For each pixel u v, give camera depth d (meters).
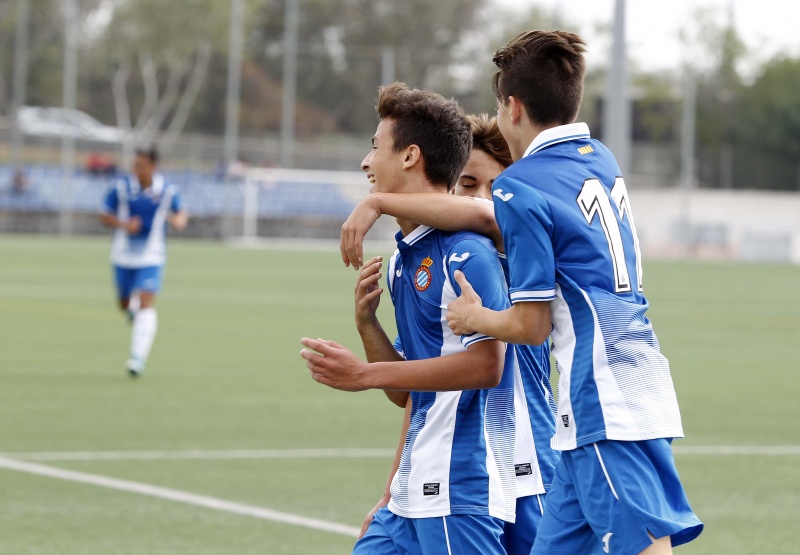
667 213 161.38
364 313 11.68
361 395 33.16
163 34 187.12
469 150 11.47
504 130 11.41
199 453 24.58
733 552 17.69
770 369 41.31
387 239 136.00
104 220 37.19
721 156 174.62
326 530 18.58
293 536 18.16
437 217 10.92
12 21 180.00
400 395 12.03
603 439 10.29
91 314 53.72
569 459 10.65
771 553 17.66
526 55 11.08
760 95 194.88
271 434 26.91
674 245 145.38
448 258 10.89
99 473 22.41
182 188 140.00
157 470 22.81
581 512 10.60
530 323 10.34
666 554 10.13
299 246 133.25
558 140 10.97
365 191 147.38
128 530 18.28
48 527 18.36
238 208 141.12
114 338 45.34
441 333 11.03
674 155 175.75
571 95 11.06
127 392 32.62
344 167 165.38
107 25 188.62
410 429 11.17
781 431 28.77
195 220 139.25
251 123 195.00
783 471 23.86
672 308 66.88
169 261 96.06
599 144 11.25
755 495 21.62
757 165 175.00
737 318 61.25
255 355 41.53
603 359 10.35
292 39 159.25
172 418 28.69
